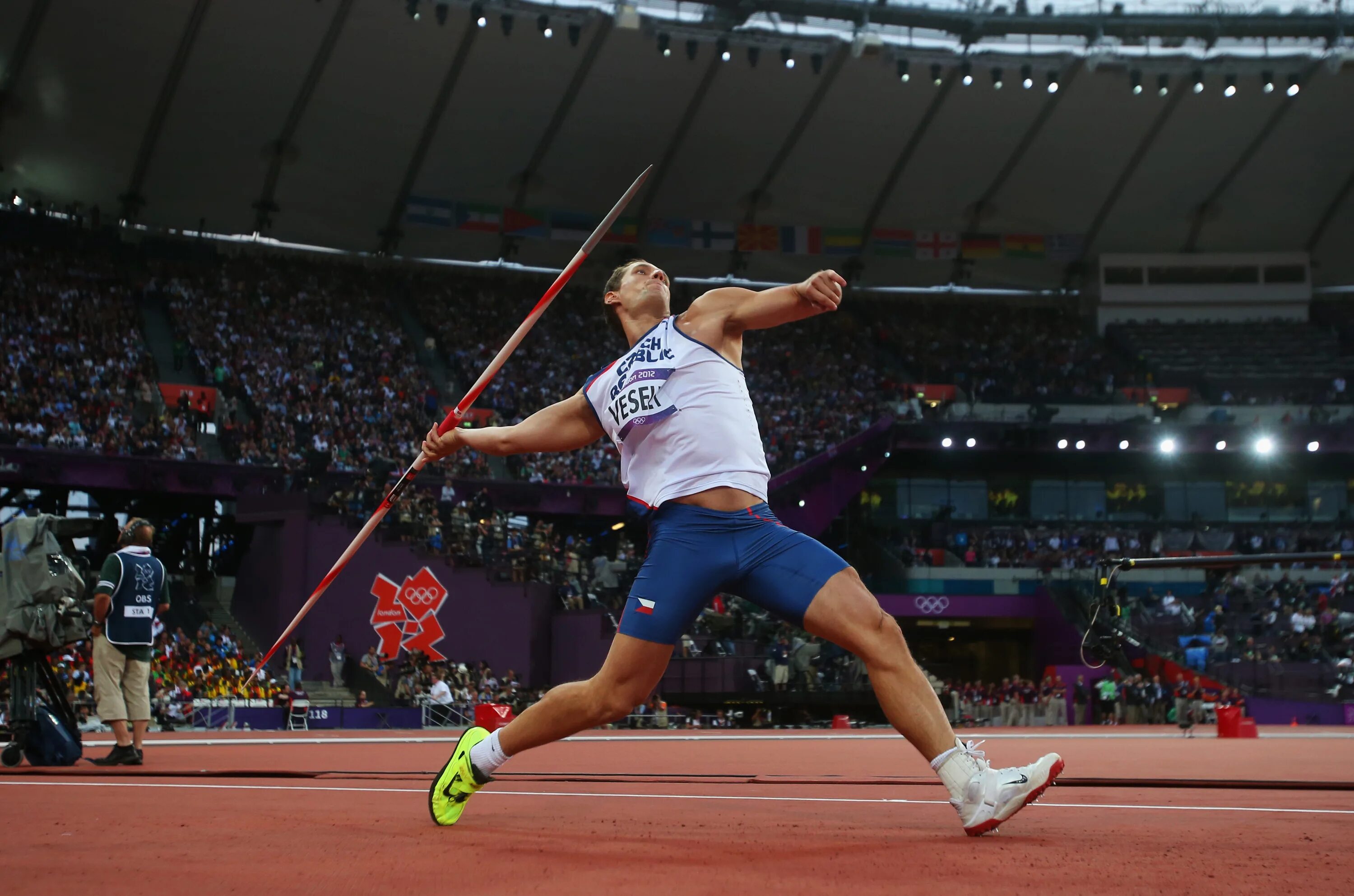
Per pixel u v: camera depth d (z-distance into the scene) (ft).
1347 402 136.46
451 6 111.86
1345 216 146.92
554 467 116.47
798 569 11.63
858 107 132.26
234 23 112.06
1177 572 127.34
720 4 114.62
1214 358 142.92
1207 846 10.60
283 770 23.77
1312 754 39.75
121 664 26.81
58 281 115.24
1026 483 138.62
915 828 12.34
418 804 15.26
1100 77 129.70
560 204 138.62
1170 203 145.38
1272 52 126.21
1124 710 106.52
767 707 101.24
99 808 14.62
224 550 110.42
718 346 12.26
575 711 12.10
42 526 25.23
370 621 92.99
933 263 148.77
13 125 115.03
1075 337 149.79
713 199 140.77
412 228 135.74
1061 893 7.98
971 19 118.83
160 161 122.83
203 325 118.62
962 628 134.82
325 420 111.24
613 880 8.66
